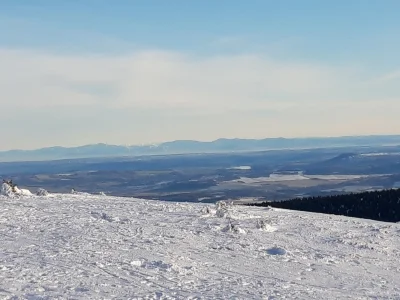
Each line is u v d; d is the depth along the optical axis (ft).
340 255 47.34
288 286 35.40
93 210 63.16
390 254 49.98
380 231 61.77
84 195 85.92
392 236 59.21
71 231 49.08
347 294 34.45
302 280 37.52
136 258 39.86
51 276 33.81
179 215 62.49
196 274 36.96
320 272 40.55
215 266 39.88
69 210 62.69
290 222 63.87
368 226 65.26
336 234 57.47
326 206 107.76
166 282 34.09
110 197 85.15
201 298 30.68
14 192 78.64
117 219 56.75
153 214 62.34
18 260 37.52
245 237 51.75
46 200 73.15
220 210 64.34
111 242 45.09
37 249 41.29
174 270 37.27
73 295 29.96
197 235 50.88
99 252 41.09
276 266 41.32
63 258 38.70
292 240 52.49
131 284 33.04
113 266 37.22
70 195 83.46
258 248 47.39
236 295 31.83
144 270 36.73
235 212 68.33
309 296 33.04
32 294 29.73
